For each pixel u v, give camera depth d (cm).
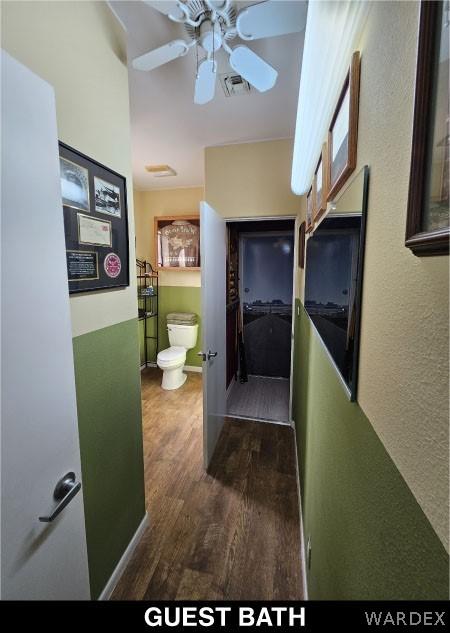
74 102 108
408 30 45
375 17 60
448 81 33
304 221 222
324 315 115
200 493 200
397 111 49
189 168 322
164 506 189
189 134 240
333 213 100
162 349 434
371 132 62
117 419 142
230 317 362
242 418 303
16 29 85
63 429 87
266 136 246
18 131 70
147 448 250
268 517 181
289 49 149
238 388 381
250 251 410
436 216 35
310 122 109
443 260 34
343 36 71
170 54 126
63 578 89
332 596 87
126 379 149
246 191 262
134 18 132
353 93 72
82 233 114
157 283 421
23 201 72
